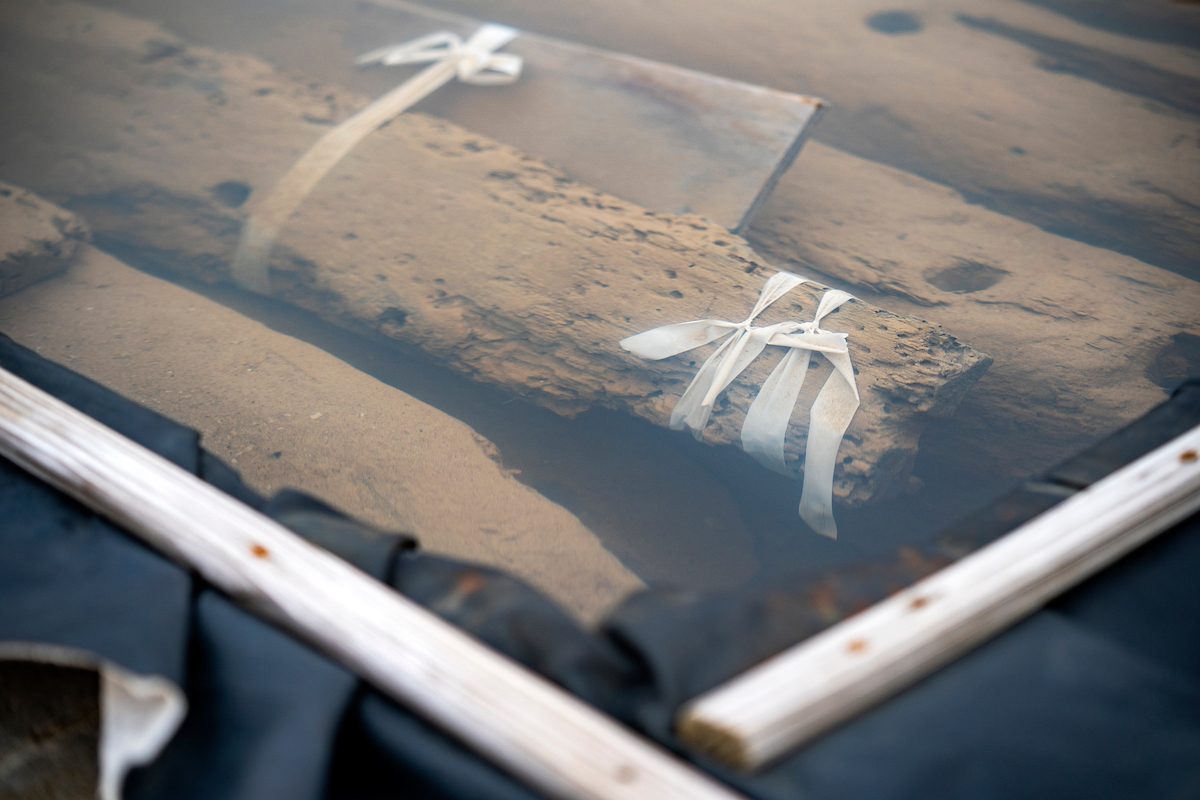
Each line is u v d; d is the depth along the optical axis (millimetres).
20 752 572
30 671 593
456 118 1028
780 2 1308
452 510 786
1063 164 1075
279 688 550
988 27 1271
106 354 872
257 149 994
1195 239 1007
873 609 558
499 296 875
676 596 570
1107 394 867
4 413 629
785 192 1038
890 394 802
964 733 538
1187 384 687
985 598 561
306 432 824
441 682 540
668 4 1290
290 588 568
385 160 968
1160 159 1083
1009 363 887
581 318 855
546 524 785
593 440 864
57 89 1069
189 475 610
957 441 871
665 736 535
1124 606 578
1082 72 1203
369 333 894
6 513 607
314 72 1096
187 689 552
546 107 1031
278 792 518
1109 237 1014
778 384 802
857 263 963
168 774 535
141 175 992
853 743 533
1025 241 992
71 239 950
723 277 867
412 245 914
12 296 919
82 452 614
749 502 833
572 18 1270
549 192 939
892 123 1125
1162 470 610
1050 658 560
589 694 546
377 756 546
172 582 575
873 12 1291
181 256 958
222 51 1100
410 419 839
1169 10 1312
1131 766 536
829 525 783
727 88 1020
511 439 862
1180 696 554
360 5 1169
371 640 553
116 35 1119
